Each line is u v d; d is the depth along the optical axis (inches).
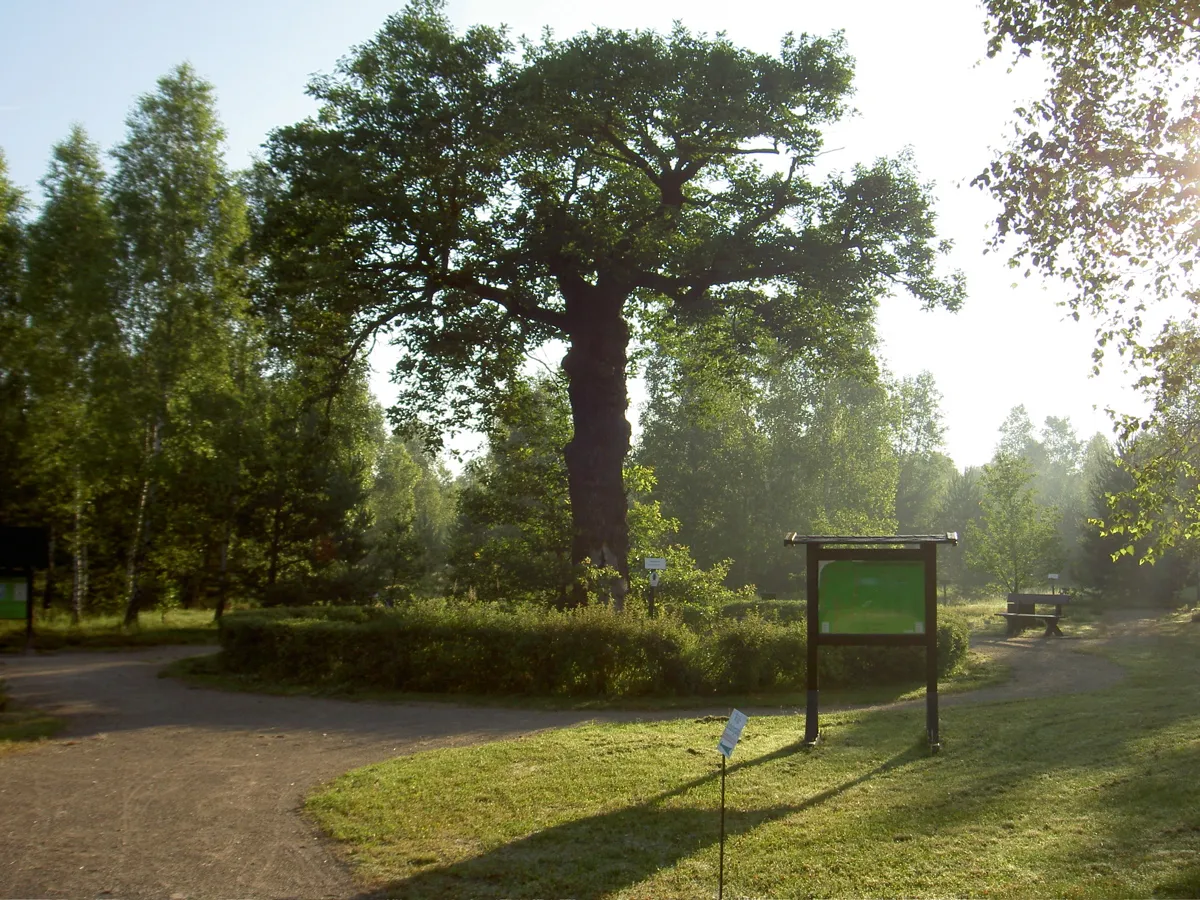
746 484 1911.9
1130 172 382.3
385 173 760.3
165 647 1088.2
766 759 381.1
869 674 679.1
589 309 848.9
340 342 864.9
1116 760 336.2
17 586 1026.1
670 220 817.5
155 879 257.0
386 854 274.5
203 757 434.3
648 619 646.5
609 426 839.7
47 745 469.4
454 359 939.3
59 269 1242.0
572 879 247.6
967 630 743.7
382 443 2236.7
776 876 241.9
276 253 820.0
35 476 1274.6
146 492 1311.5
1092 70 388.5
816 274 797.2
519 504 1021.2
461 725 518.3
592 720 527.2
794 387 1942.7
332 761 421.1
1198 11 358.0
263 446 1316.4
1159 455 426.9
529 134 752.3
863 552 414.9
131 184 1262.3
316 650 690.2
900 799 306.7
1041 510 1524.4
